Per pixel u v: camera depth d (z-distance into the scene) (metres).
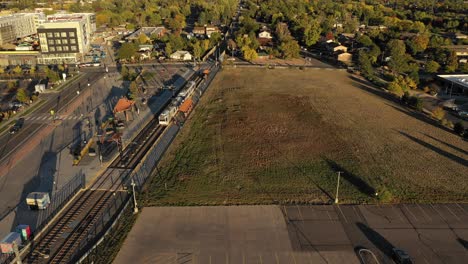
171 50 145.50
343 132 78.44
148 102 96.38
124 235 46.78
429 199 54.69
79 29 137.75
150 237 46.47
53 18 155.50
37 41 167.38
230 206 52.88
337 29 193.50
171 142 73.88
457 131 78.94
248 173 62.16
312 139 75.19
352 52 149.88
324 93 104.62
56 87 108.88
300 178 60.56
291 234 47.00
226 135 77.31
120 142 73.12
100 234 47.41
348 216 50.62
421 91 108.50
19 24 172.50
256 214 51.00
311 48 164.75
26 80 116.88
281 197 55.19
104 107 92.44
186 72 125.88
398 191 56.72
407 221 49.66
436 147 72.12
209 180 60.00
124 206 52.59
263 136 76.69
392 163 65.44
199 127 81.44
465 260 42.91
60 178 60.31
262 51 154.00
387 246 45.06
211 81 116.62
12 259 43.31
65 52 139.00
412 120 86.31
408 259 41.66
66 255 43.97
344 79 119.50
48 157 67.12
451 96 103.94
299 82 115.56
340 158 67.31
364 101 98.62
